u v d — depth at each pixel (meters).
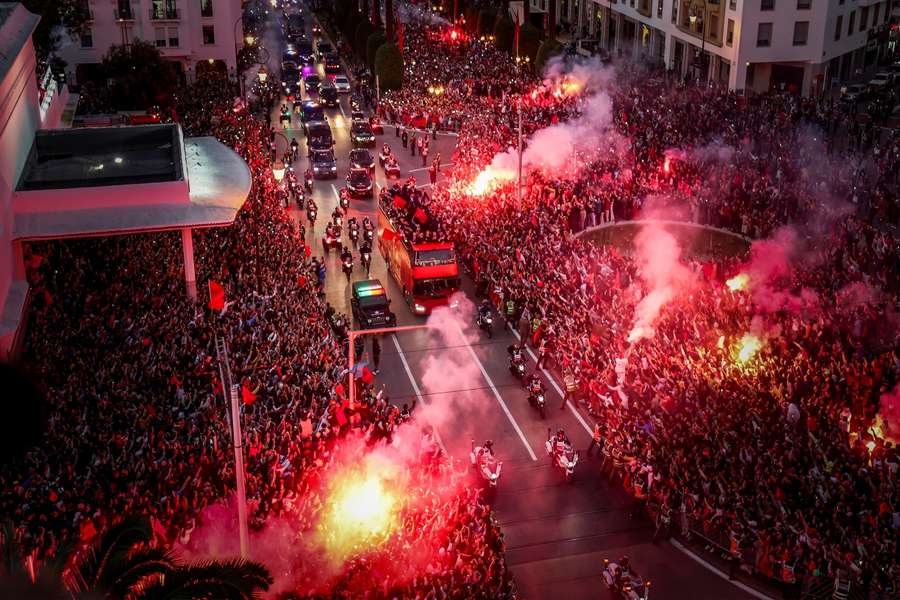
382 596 24.12
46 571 14.01
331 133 71.88
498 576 25.73
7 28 42.09
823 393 32.59
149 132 46.69
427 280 44.41
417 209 47.91
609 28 109.31
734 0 81.19
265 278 41.59
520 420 36.22
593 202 55.09
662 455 30.16
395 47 82.81
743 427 30.98
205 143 49.22
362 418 33.19
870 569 24.97
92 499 25.95
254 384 32.97
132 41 85.31
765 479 28.38
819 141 64.19
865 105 78.12
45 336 35.28
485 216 51.88
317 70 100.31
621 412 33.06
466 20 109.12
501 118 72.62
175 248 44.47
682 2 90.69
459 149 67.50
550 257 46.22
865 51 90.81
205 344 35.53
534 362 40.59
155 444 28.95
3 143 37.31
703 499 28.31
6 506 24.92
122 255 43.06
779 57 81.75
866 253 44.47
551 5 88.75
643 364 35.56
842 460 28.97
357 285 44.50
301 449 30.11
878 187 53.53
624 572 25.80
